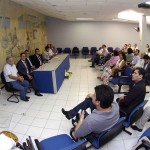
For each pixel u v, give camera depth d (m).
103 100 2.02
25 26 7.71
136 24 12.34
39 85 5.16
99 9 6.22
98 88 2.09
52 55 8.09
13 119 3.72
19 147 2.64
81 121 2.34
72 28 12.30
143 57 5.83
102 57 9.12
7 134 2.78
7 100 4.68
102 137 2.19
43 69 5.09
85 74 7.47
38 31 9.86
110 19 10.41
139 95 2.95
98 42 12.58
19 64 5.21
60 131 3.31
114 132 2.33
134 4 4.82
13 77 4.57
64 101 4.64
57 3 5.25
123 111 2.91
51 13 8.68
